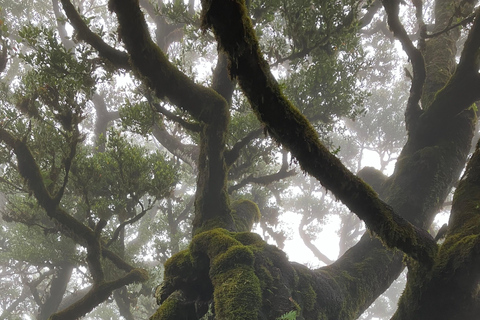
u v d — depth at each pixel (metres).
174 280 6.16
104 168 10.09
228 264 5.61
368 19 12.17
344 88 9.14
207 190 7.52
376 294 7.12
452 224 5.47
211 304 5.87
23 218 9.41
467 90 6.73
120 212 9.20
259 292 5.29
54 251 12.42
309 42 8.36
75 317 8.77
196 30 9.10
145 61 6.30
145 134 8.56
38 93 7.68
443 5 9.95
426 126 7.45
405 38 7.43
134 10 5.70
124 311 13.26
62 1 6.71
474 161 5.81
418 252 4.64
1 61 7.36
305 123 3.39
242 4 2.68
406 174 7.45
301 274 6.15
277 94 3.12
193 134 10.43
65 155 8.45
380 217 4.09
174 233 14.98
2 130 8.22
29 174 8.23
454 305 4.97
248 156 9.67
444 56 8.91
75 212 13.14
